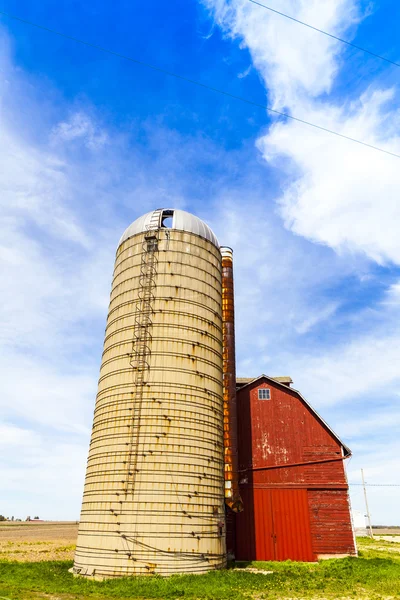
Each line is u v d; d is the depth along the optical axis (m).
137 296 24.06
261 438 30.77
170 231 25.42
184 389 22.17
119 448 20.89
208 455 21.94
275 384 32.28
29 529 84.94
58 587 16.70
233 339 29.86
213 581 17.55
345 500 28.42
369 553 31.64
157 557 18.73
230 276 31.81
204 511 20.72
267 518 28.62
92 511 20.61
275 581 18.08
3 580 18.11
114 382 22.66
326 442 30.05
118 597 15.30
